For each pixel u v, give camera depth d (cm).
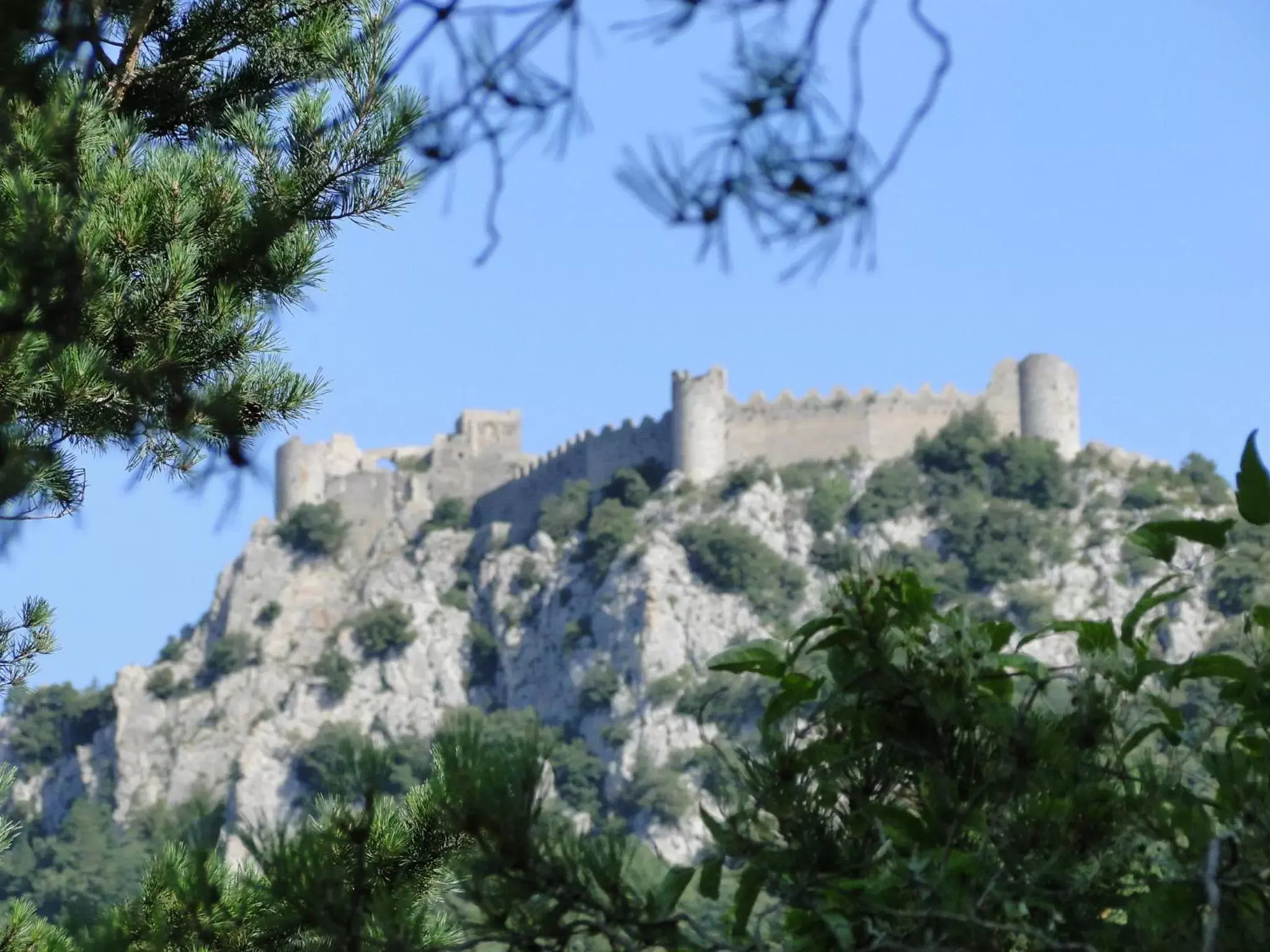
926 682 1554
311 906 1380
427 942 1413
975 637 1581
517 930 1340
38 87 1330
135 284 3338
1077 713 1552
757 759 1552
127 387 1792
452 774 1352
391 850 1625
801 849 1488
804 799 1513
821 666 1633
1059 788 1519
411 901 1421
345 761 1409
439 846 1622
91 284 2970
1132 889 1490
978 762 1555
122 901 1560
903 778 1595
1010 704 1612
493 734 1379
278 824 1434
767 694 1606
